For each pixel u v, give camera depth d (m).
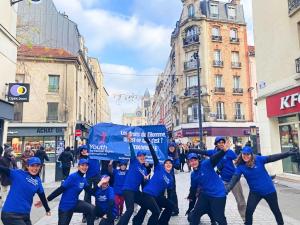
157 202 5.68
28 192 4.39
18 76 27.66
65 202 5.03
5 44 13.54
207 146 32.34
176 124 38.78
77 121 30.27
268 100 15.03
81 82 33.66
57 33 33.12
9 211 4.20
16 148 26.38
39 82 28.08
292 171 13.63
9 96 13.38
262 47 15.70
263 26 15.59
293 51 12.93
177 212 7.16
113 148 6.96
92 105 44.88
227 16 36.19
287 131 14.05
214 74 34.22
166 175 5.65
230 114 33.84
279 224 5.09
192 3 36.03
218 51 35.03
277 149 14.74
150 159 6.84
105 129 7.12
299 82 12.41
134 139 7.00
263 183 5.05
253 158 5.08
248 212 5.09
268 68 15.07
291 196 9.52
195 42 34.75
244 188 11.31
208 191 4.86
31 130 26.80
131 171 5.55
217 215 4.78
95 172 6.87
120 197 6.79
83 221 6.66
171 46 43.72
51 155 27.06
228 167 6.26
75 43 33.66
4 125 13.82
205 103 33.34
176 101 37.53
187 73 35.38
